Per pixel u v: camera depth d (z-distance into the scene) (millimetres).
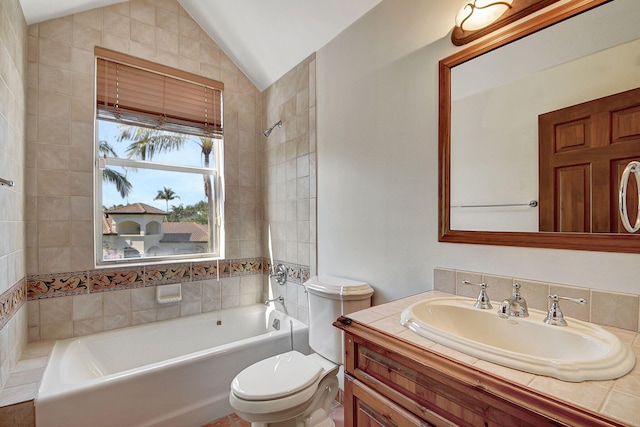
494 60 1180
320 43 2047
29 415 1273
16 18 1571
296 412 1327
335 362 1604
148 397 1561
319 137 2098
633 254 874
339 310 1605
